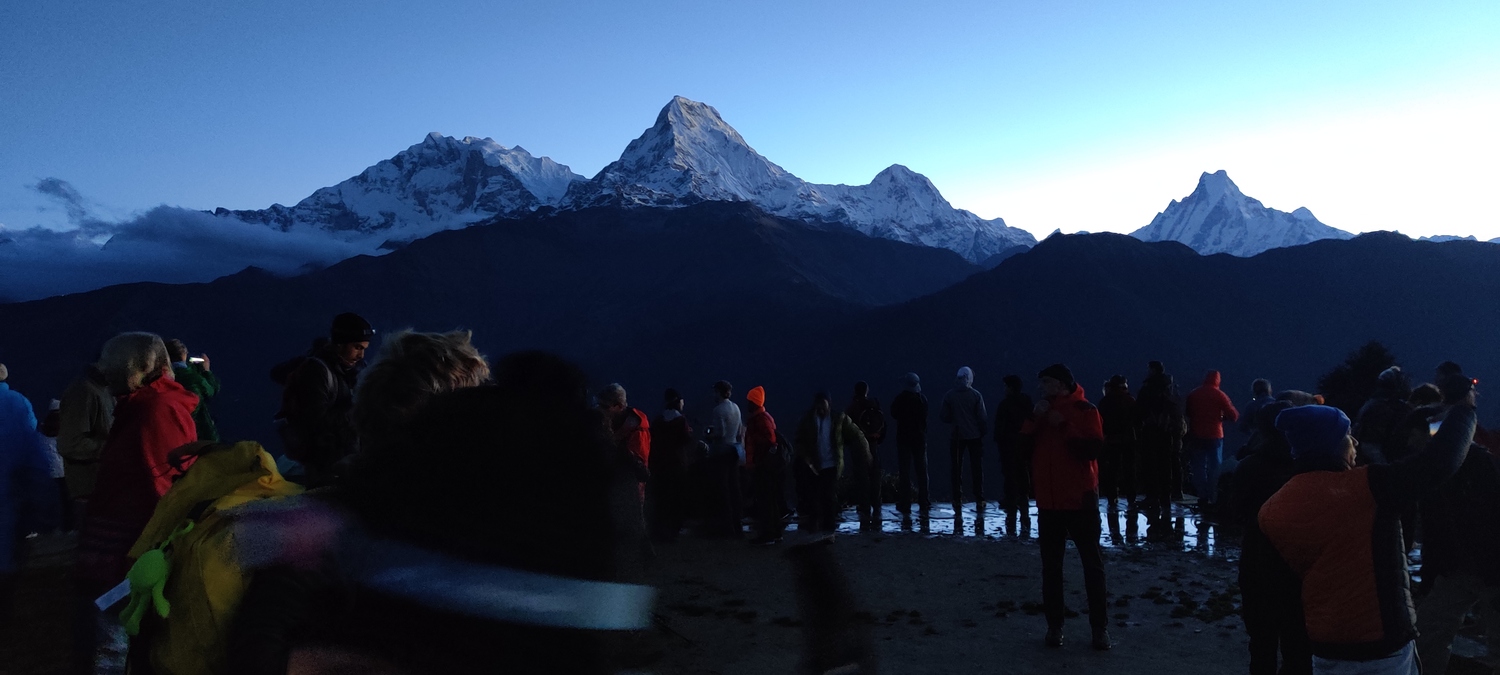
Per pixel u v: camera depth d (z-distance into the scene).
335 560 1.25
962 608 7.07
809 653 3.09
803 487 10.07
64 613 6.06
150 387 3.74
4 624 5.48
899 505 12.88
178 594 1.65
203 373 7.95
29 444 5.43
